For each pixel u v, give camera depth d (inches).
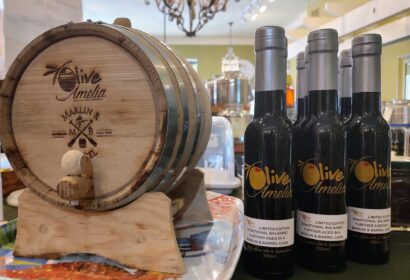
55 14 38.3
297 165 20.2
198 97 22.4
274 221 18.6
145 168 18.3
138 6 182.1
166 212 18.9
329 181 19.1
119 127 19.1
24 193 21.3
